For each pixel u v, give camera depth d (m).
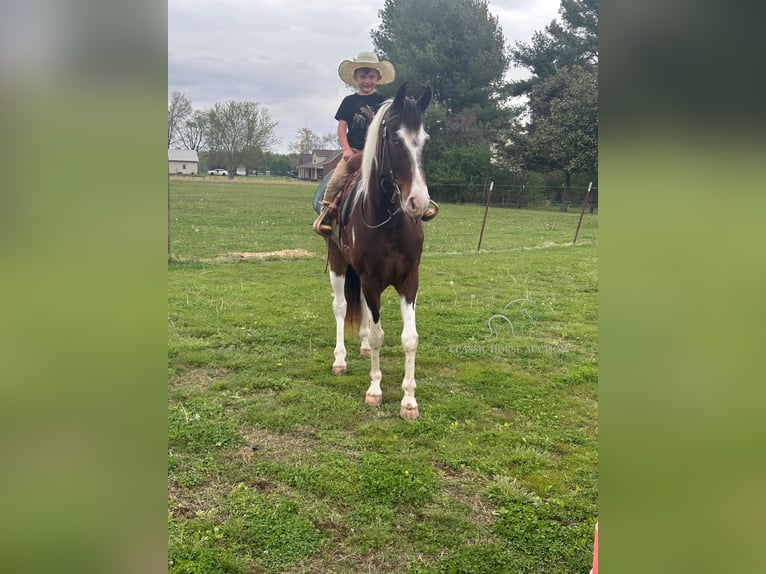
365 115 3.91
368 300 3.47
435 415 3.46
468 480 2.78
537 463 2.92
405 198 2.94
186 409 3.45
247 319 5.41
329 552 2.24
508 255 9.50
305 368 4.21
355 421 3.38
